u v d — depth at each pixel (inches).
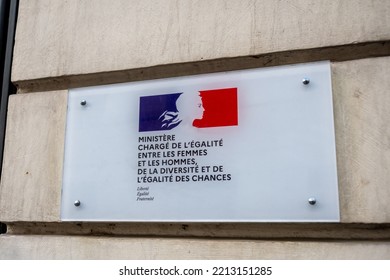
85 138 62.4
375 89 50.7
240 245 52.9
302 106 52.9
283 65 54.8
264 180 52.6
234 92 55.9
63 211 61.2
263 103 54.4
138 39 62.4
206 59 58.3
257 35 56.8
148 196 57.3
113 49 63.4
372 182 48.9
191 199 55.1
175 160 56.9
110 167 60.1
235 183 53.6
